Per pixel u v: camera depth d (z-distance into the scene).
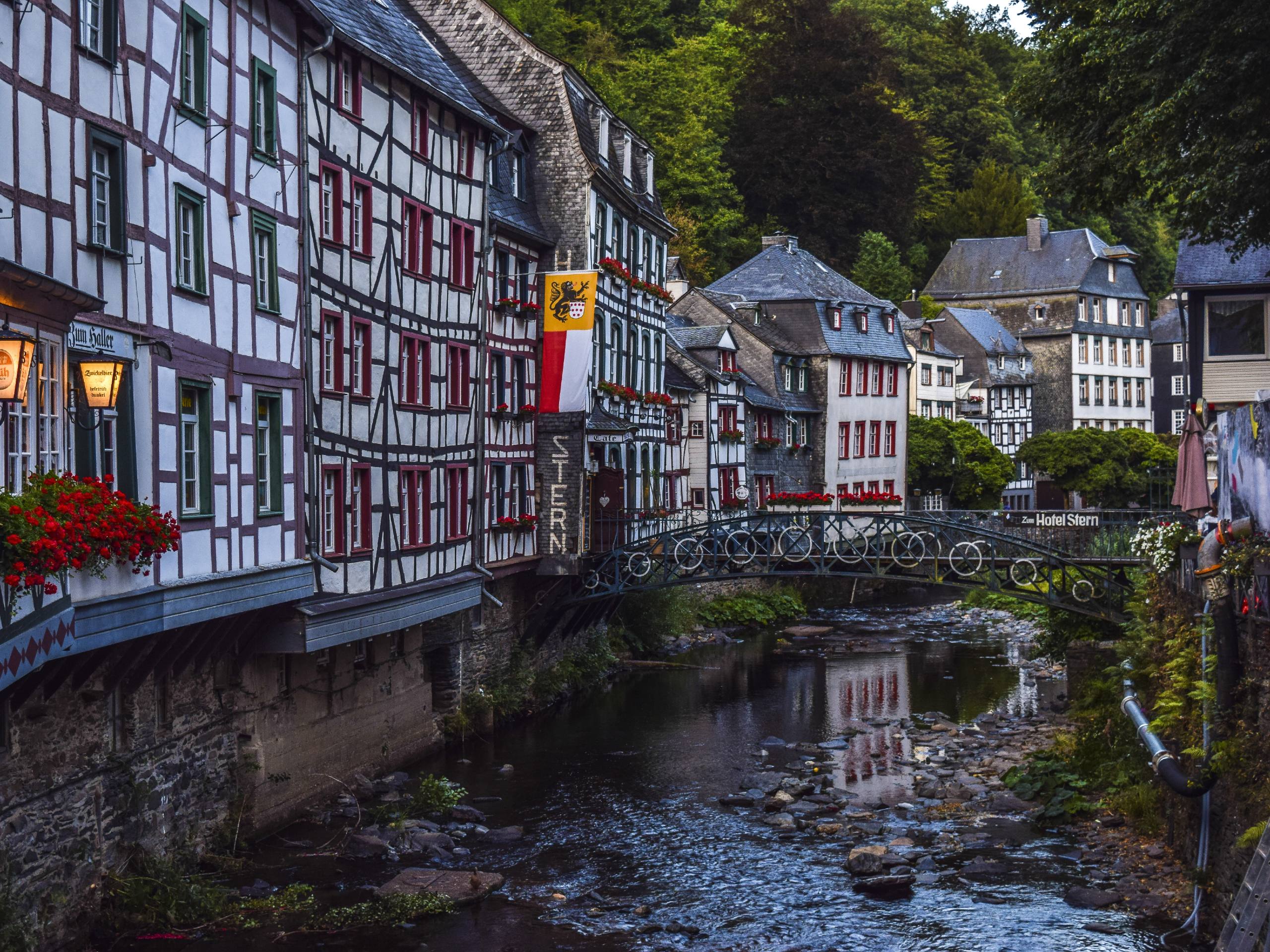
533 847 20.64
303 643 19.81
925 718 30.73
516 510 31.47
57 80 13.87
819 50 76.81
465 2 34.88
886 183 78.81
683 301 55.75
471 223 28.12
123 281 15.22
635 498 39.41
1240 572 14.55
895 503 47.97
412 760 25.92
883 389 63.06
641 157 40.72
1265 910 12.20
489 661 30.08
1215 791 16.06
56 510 11.97
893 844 20.59
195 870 18.27
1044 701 32.44
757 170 75.88
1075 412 89.56
